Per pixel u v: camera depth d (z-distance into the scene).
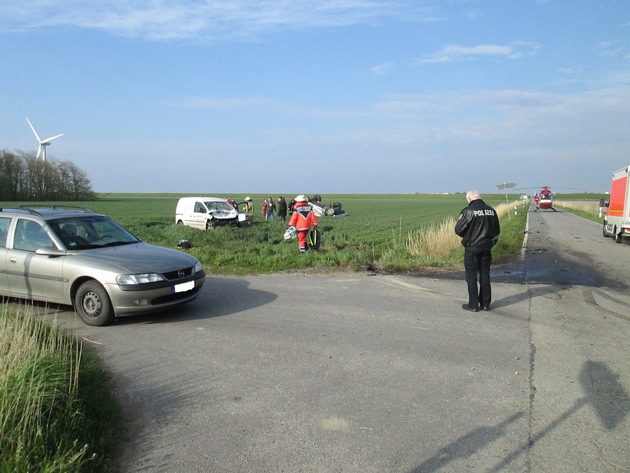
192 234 20.42
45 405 3.85
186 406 4.47
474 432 3.98
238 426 4.09
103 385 4.80
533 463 3.54
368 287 9.86
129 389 4.85
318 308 8.09
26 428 3.50
